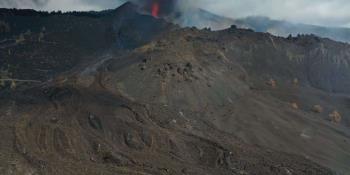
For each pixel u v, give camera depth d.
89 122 62.09
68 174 44.47
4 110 68.12
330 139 76.56
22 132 56.84
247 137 68.56
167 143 57.56
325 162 63.06
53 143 53.88
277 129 75.69
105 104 69.50
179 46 112.94
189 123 68.94
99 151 52.78
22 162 46.28
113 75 87.69
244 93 97.69
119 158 50.91
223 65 113.12
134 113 66.62
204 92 86.31
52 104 70.69
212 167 52.38
